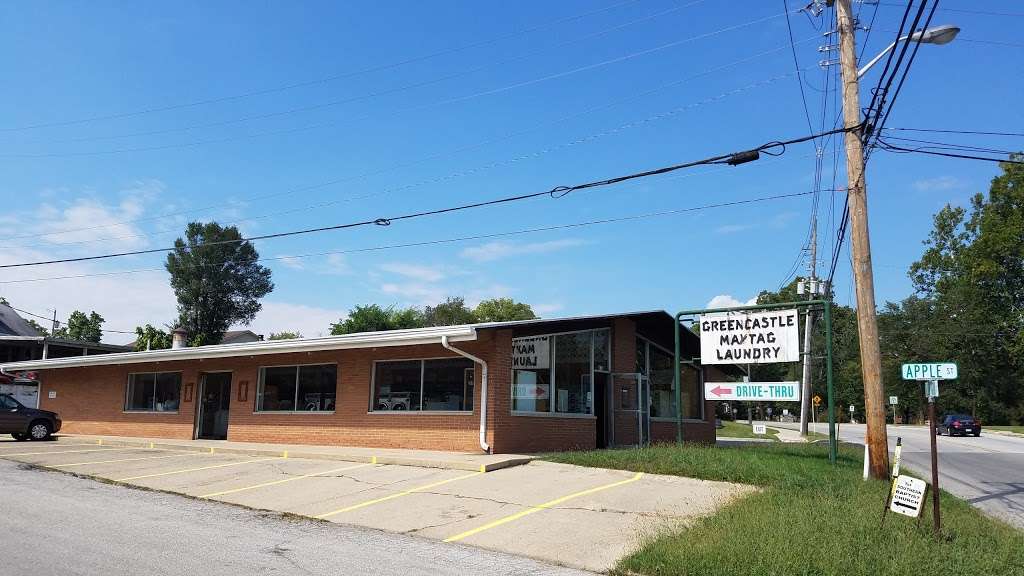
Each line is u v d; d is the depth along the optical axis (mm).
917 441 38281
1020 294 62500
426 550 8555
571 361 19391
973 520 10414
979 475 19297
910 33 11133
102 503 11375
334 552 8273
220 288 63281
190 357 22266
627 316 20500
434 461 14859
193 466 16016
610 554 8359
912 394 71438
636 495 11664
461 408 17266
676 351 17062
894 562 7047
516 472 13992
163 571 7039
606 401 20922
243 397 22000
